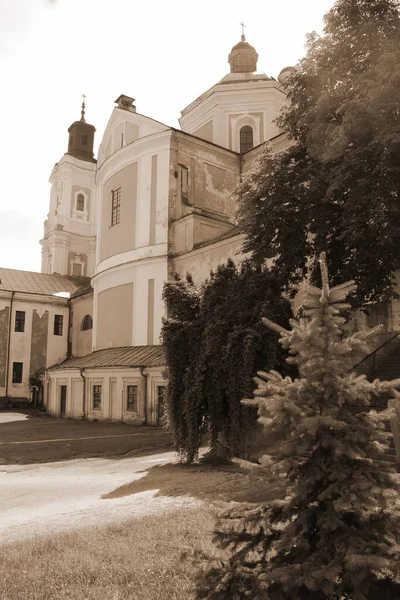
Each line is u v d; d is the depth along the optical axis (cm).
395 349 1488
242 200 1462
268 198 1375
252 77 3328
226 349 1219
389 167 1102
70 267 5047
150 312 2747
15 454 1567
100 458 1481
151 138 2919
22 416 3184
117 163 3141
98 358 2866
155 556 532
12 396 3969
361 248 1191
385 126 1109
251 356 1185
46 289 4428
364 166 1147
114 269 2995
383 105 1077
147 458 1442
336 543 322
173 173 2852
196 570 364
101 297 3161
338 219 1269
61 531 680
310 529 346
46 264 5253
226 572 346
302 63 1370
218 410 1254
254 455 1175
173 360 1332
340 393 355
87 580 479
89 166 5281
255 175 1477
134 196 2984
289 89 1447
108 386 2614
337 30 1305
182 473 1146
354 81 1225
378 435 354
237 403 1196
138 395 2405
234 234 2333
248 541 365
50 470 1302
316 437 350
